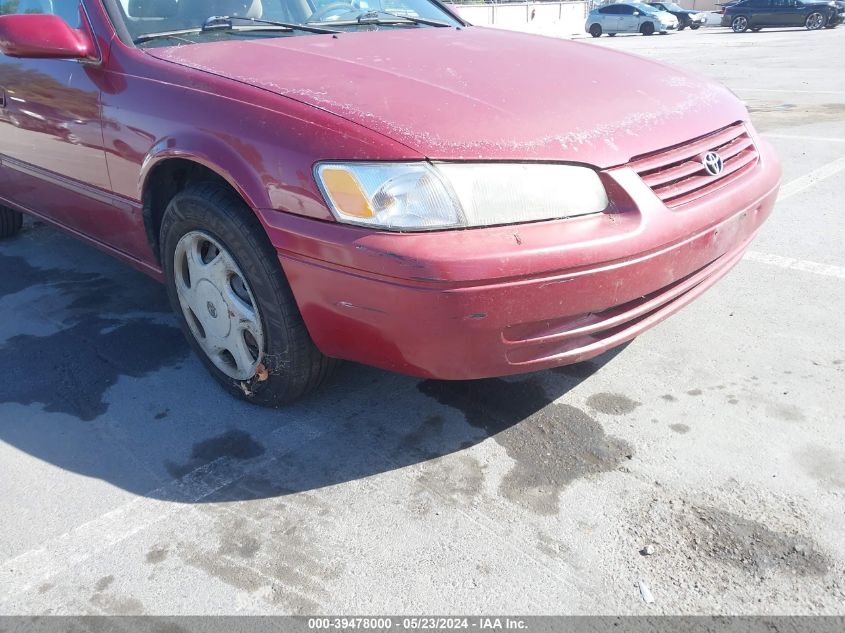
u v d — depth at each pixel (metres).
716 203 2.24
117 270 3.94
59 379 2.84
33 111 3.06
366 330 2.01
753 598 1.73
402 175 1.86
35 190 3.40
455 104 2.08
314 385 2.46
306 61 2.43
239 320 2.41
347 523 2.03
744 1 23.94
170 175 2.56
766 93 9.05
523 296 1.87
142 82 2.51
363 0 3.33
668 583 1.78
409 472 2.23
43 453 2.39
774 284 3.38
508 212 1.90
